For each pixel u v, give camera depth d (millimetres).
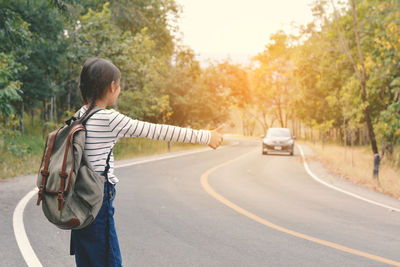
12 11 12117
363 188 11891
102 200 2137
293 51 34500
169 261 4887
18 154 13555
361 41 18875
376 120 20172
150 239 5812
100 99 2314
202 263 4840
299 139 74500
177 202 8734
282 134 27719
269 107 77812
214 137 2361
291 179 13586
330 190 11172
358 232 6461
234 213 7723
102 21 21922
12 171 11961
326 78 32031
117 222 6781
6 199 8219
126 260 4887
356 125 21109
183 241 5754
